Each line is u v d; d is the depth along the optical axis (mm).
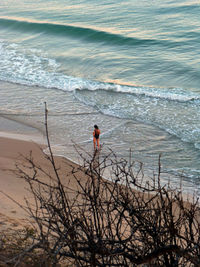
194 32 70312
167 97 44281
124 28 76750
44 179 23719
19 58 63375
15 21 86812
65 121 38344
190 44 64625
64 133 35406
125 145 32906
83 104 43312
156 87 49719
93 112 40906
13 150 30078
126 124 37500
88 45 70062
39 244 7016
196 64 55312
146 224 6719
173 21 79062
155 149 31969
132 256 6746
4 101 44281
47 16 93188
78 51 66625
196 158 30062
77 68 58375
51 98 45344
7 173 24047
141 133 35281
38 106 42781
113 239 6828
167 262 6844
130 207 7074
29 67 58312
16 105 42938
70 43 72062
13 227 14133
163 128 36031
